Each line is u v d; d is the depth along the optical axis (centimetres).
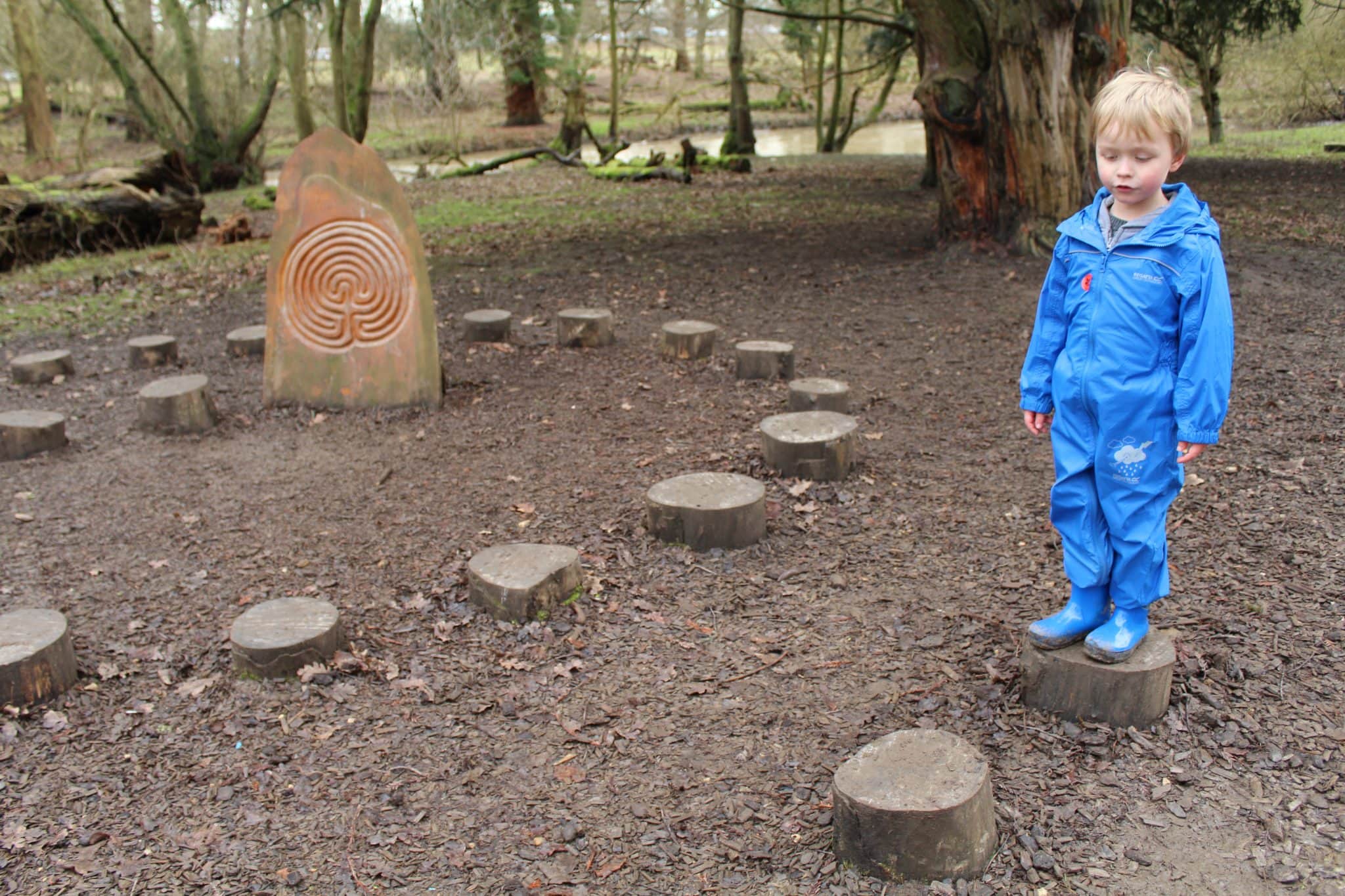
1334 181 1465
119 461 586
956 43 981
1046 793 280
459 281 1034
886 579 412
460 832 279
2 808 295
